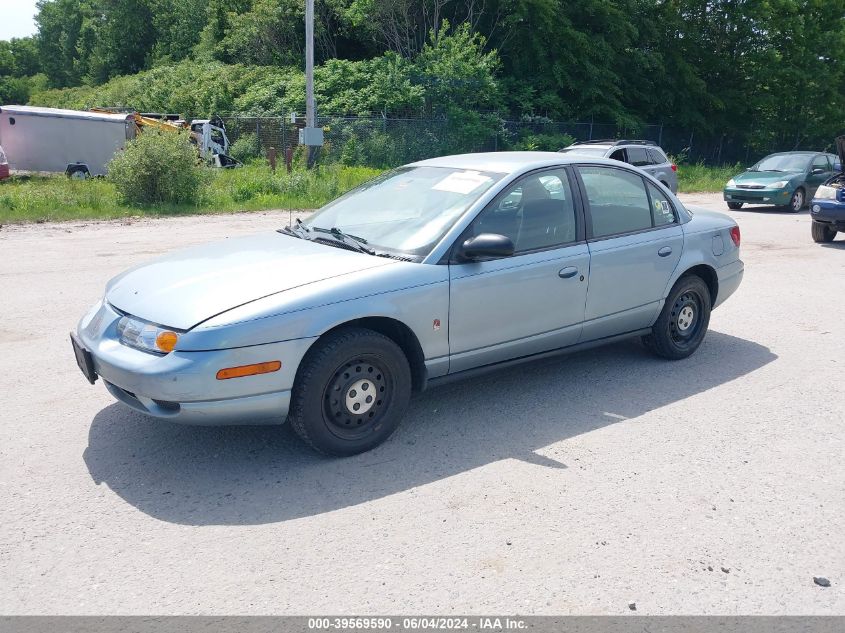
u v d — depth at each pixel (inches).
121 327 157.1
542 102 1298.0
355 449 164.1
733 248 246.7
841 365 233.0
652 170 661.3
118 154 674.2
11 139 935.7
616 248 206.7
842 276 380.2
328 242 185.8
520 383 213.9
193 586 117.0
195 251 188.7
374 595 115.0
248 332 146.7
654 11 1453.0
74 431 176.7
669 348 231.0
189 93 1375.5
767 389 210.2
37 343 245.3
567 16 1352.1
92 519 137.3
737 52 1521.9
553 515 139.3
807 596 116.0
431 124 1163.9
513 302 184.5
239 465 160.1
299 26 1478.8
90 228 532.7
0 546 127.7
